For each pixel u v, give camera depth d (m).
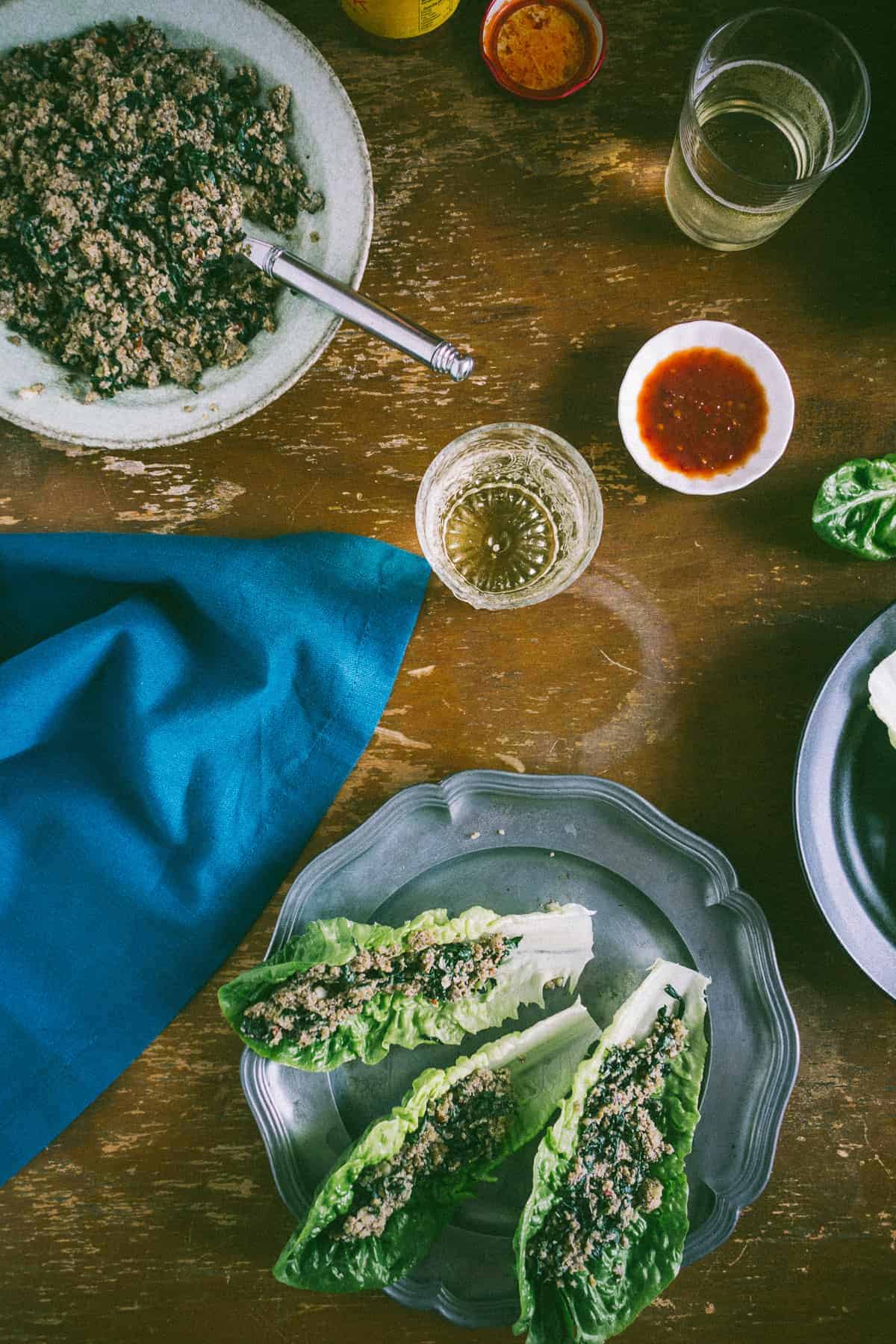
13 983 0.73
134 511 0.74
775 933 0.73
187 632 0.74
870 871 0.72
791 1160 0.73
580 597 0.74
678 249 0.73
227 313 0.71
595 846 0.72
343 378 0.74
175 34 0.69
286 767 0.74
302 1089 0.71
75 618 0.75
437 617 0.74
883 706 0.70
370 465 0.74
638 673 0.74
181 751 0.72
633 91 0.73
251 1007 0.69
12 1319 0.73
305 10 0.73
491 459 0.74
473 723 0.74
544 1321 0.69
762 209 0.68
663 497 0.74
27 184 0.68
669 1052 0.70
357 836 0.70
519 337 0.74
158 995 0.73
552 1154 0.68
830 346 0.74
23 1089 0.72
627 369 0.73
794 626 0.74
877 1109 0.72
